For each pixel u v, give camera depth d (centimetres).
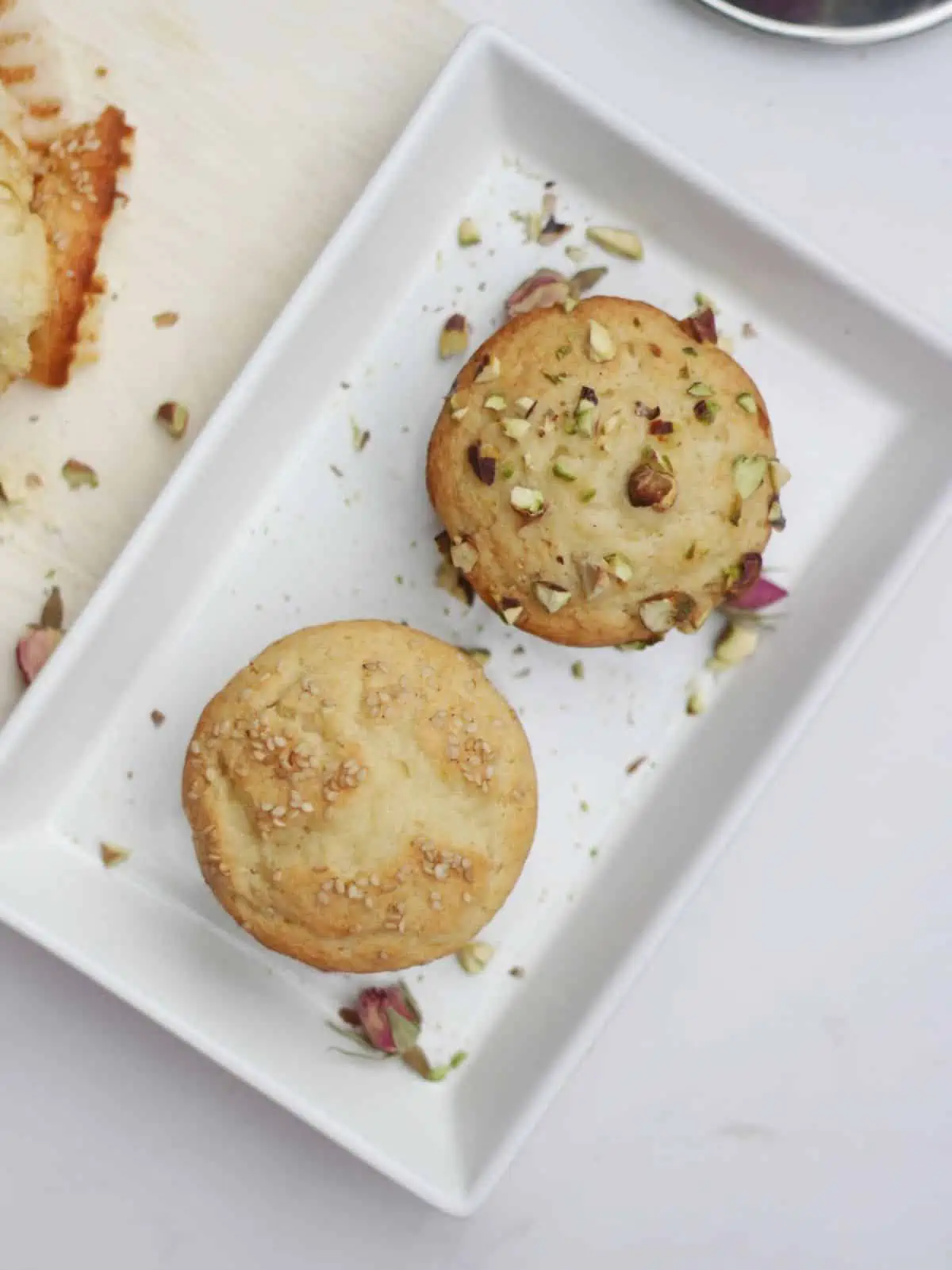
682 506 38
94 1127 43
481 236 42
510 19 42
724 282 42
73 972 43
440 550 41
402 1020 41
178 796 41
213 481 40
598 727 42
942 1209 44
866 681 43
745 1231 44
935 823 43
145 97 42
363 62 42
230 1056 39
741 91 42
